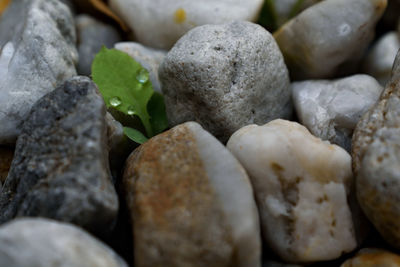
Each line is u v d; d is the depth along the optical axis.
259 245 0.22
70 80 0.24
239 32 0.26
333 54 0.28
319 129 0.27
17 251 0.21
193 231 0.22
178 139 0.24
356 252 0.24
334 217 0.24
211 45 0.26
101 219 0.22
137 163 0.24
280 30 0.29
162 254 0.22
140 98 0.27
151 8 0.29
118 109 0.27
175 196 0.23
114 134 0.25
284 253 0.23
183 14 0.29
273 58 0.27
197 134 0.24
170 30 0.29
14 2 0.29
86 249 0.21
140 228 0.23
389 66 0.29
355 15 0.28
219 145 0.24
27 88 0.26
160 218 0.23
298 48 0.29
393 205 0.22
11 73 0.26
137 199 0.23
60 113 0.24
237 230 0.22
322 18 0.28
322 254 0.23
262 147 0.24
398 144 0.23
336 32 0.28
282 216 0.23
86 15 0.31
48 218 0.22
